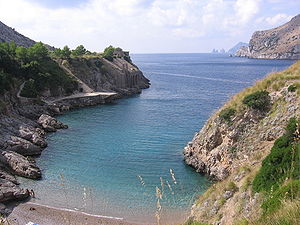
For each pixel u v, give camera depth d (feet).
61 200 114.42
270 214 33.50
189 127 217.36
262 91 122.11
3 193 111.34
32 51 353.31
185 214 93.61
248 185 70.64
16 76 298.97
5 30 572.10
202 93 392.88
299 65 125.59
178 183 124.88
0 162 140.97
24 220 100.48
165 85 485.56
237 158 116.37
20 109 250.57
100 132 210.79
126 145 179.01
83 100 323.98
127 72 448.65
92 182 129.90
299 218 27.84
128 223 98.94
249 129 118.52
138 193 118.83
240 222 39.78
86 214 104.47
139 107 307.17
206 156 134.10
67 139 194.49
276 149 70.59
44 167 147.33
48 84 319.47
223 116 128.77
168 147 172.65
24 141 166.40
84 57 425.28
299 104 108.06
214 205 73.82
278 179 59.72
